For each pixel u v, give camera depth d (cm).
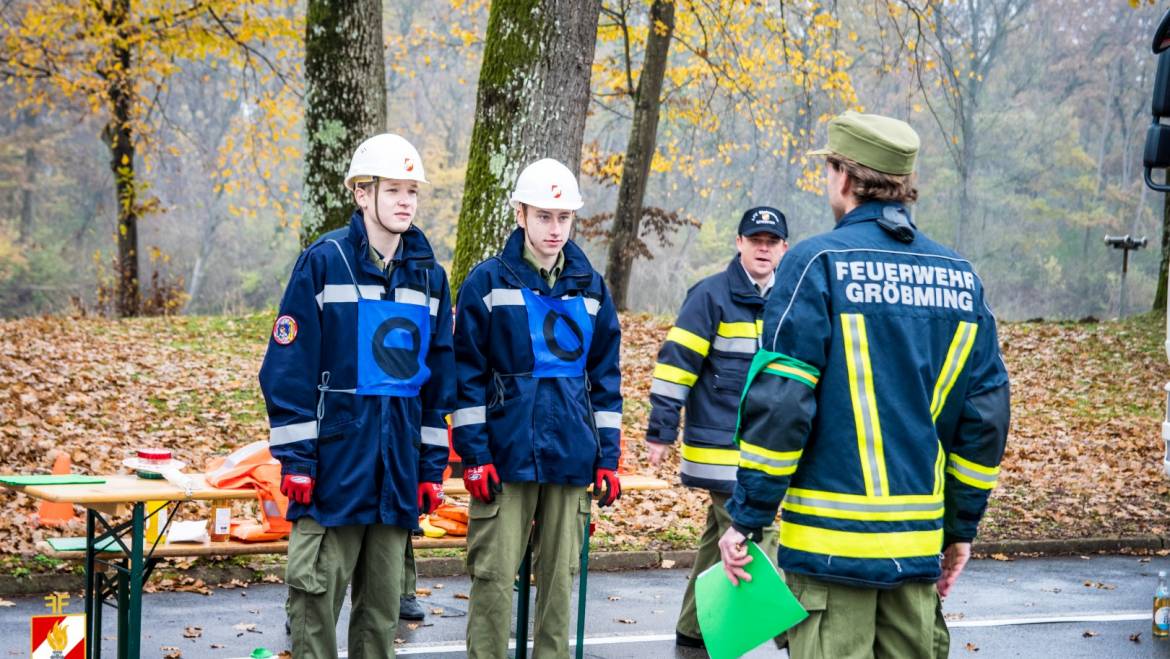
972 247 4459
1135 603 753
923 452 316
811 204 4206
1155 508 1052
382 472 432
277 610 668
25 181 4131
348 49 1330
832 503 312
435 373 458
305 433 423
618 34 2264
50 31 2108
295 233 4491
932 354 320
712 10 1980
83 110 2700
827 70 2059
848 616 316
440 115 4422
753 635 325
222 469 489
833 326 312
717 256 4356
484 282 490
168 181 4469
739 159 4100
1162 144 571
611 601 727
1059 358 1758
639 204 2144
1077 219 4391
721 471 567
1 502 793
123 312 2292
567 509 499
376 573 448
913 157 330
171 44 2127
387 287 442
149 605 668
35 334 1455
